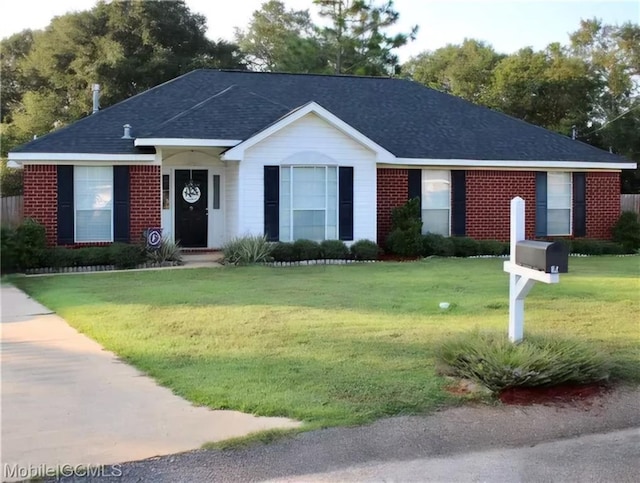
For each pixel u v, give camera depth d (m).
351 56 37.34
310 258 16.48
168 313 9.48
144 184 16.64
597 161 20.33
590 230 20.77
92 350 7.56
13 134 34.03
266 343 7.70
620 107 37.97
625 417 5.66
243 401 5.73
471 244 18.53
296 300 10.56
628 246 20.27
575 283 12.60
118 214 16.52
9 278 13.84
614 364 6.68
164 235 16.89
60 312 9.80
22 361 7.11
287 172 16.88
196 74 20.81
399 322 8.83
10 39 37.31
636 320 8.99
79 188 16.31
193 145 16.22
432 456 4.84
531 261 6.27
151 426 5.23
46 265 14.92
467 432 5.28
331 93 21.55
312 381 6.27
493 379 5.98
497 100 37.84
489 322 8.77
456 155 19.16
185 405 5.71
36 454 4.73
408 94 22.44
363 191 17.47
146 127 17.56
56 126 34.88
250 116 17.48
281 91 21.08
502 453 4.93
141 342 7.80
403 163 18.44
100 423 5.30
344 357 7.09
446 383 6.27
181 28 34.69
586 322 8.84
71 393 6.04
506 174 19.88
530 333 6.95
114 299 10.73
